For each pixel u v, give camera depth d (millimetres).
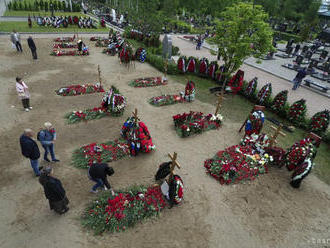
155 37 25031
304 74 16312
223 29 13758
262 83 18125
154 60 19203
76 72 16484
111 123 10828
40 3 40125
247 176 8367
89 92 13453
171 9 35156
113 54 21031
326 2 59875
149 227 6316
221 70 16391
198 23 43625
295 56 28391
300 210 7375
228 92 15320
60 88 13734
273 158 9117
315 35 40375
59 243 5734
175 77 17516
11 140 9156
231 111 13164
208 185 7914
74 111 11117
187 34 36188
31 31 26125
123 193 7145
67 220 6293
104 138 9742
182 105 13258
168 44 20031
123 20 36719
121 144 9180
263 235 6449
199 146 9859
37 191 7066
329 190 8352
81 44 20391
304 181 8656
